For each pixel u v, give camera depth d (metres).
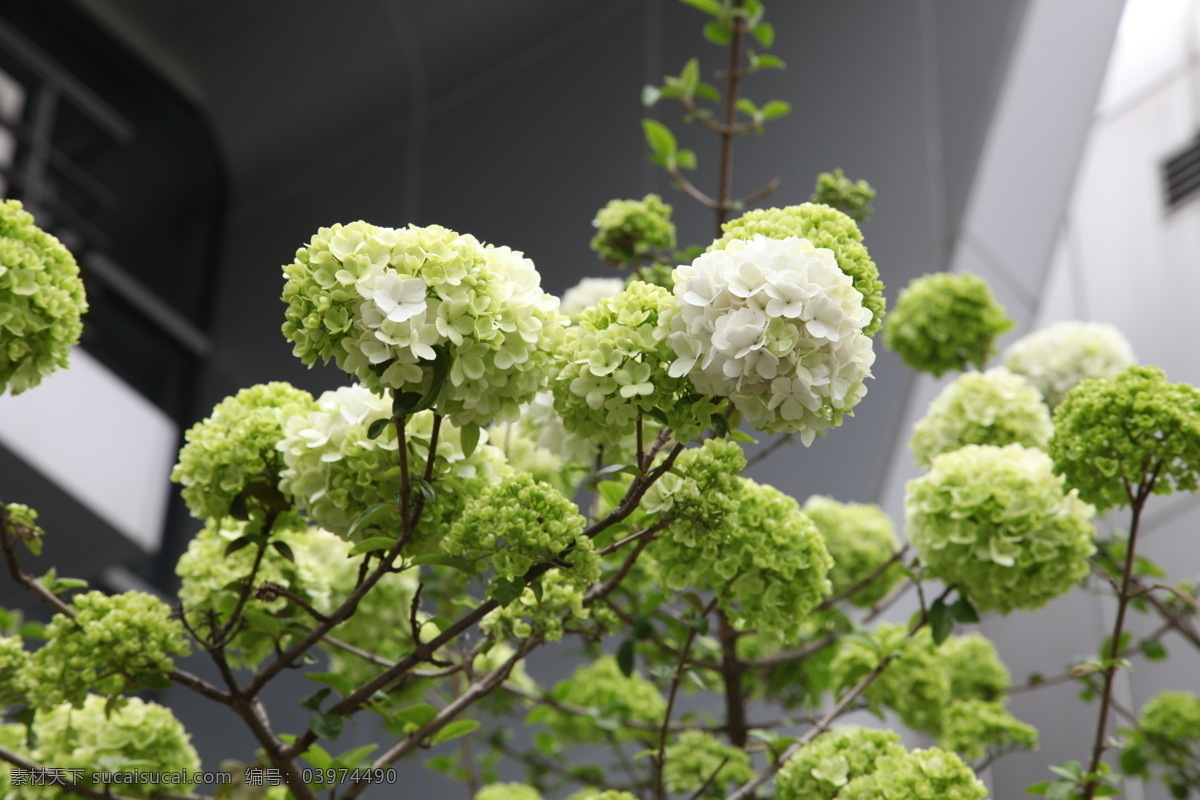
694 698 4.67
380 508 1.68
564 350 1.58
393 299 1.44
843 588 3.18
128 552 6.60
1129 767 3.59
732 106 3.01
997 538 2.36
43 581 2.07
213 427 1.99
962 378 2.94
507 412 1.56
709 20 6.49
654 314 1.56
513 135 7.28
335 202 8.12
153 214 8.34
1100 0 5.64
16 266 1.77
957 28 5.57
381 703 2.09
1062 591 2.38
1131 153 5.95
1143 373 2.19
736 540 2.11
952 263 4.95
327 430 1.84
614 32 7.04
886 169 5.44
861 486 4.62
